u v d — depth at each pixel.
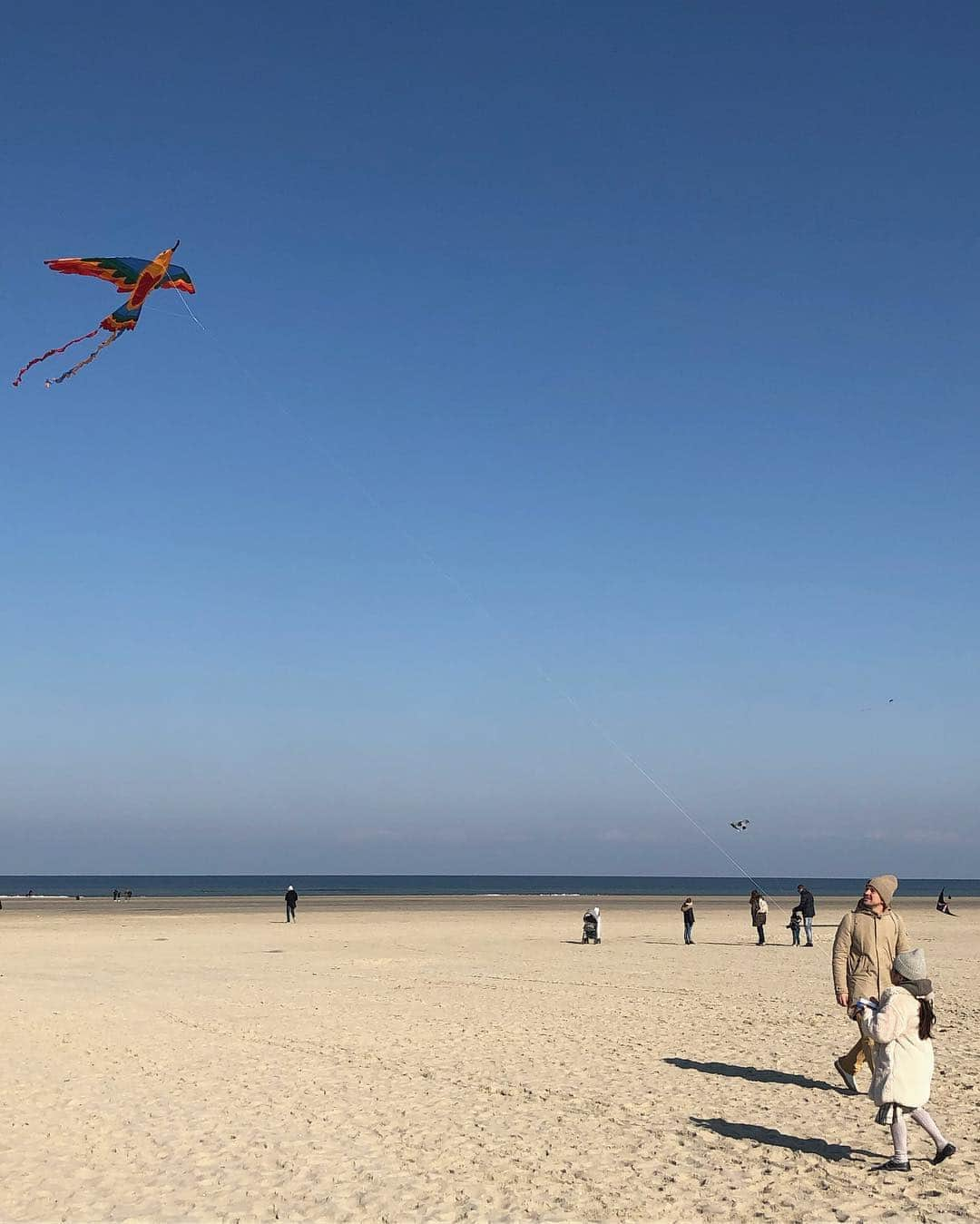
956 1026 15.54
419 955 29.66
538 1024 16.33
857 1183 8.19
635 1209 7.75
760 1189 8.12
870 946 10.71
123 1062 13.48
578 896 108.25
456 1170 8.76
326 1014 17.61
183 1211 7.88
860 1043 11.16
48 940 35.50
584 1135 9.72
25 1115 10.76
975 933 38.62
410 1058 13.60
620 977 23.27
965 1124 9.82
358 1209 7.88
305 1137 9.80
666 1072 12.47
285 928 42.41
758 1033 15.26
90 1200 8.14
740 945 33.16
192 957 28.83
